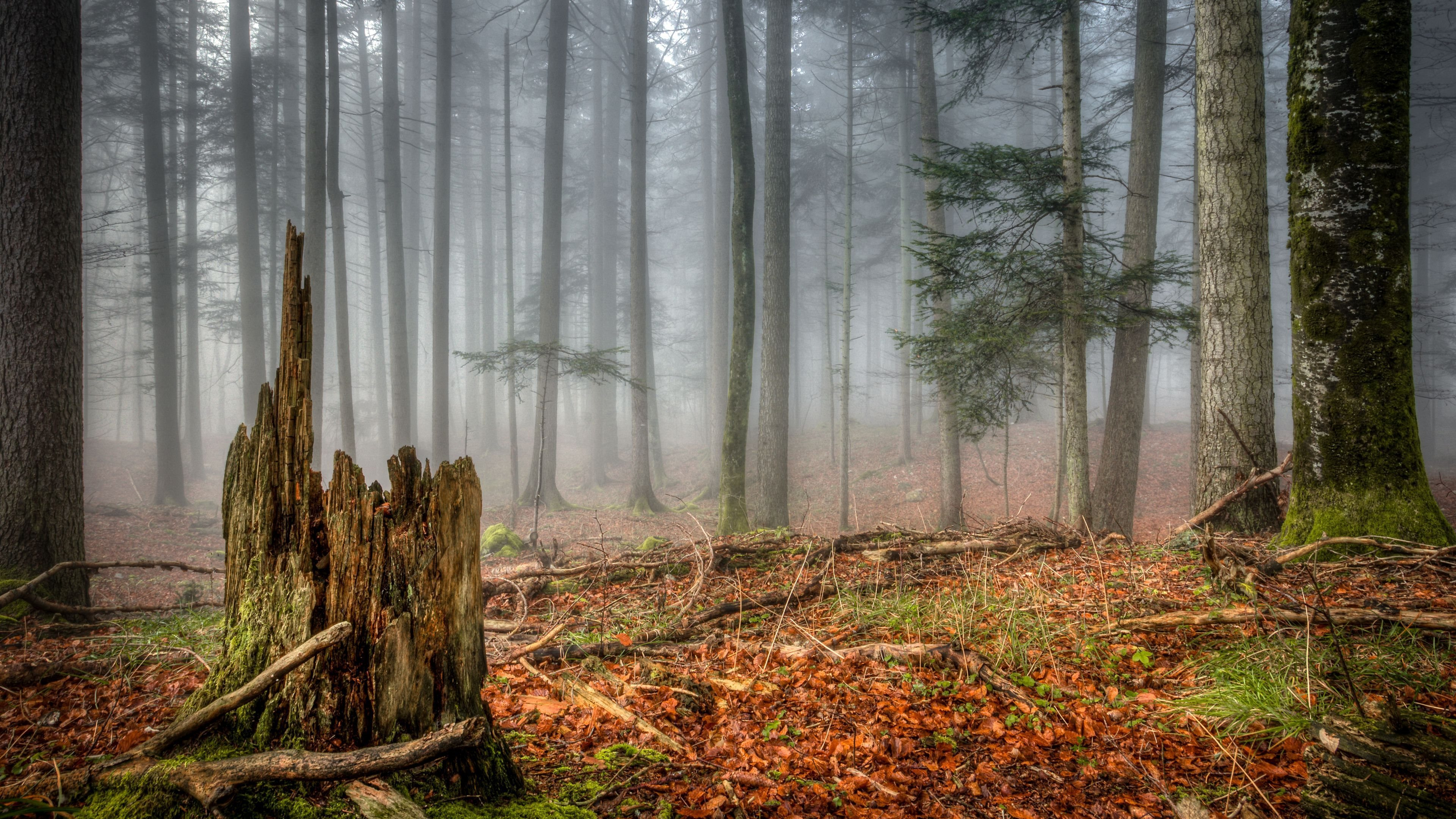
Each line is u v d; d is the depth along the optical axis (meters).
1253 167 7.68
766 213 15.91
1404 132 5.73
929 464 22.70
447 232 21.50
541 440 18.80
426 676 2.64
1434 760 2.65
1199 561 6.21
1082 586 5.96
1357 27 5.75
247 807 2.29
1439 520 5.54
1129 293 11.78
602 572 7.27
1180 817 2.93
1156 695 4.01
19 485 6.95
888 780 3.31
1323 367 6.00
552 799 2.93
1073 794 3.16
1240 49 7.73
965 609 5.50
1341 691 3.68
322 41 18.06
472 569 2.82
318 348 19.20
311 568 2.60
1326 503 5.95
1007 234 10.41
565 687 4.23
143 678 4.78
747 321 14.62
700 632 5.49
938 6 15.82
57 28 7.27
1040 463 20.42
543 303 21.06
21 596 6.46
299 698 2.52
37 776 3.10
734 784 3.24
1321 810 2.77
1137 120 12.91
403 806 2.33
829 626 5.55
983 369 11.03
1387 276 5.77
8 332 6.99
